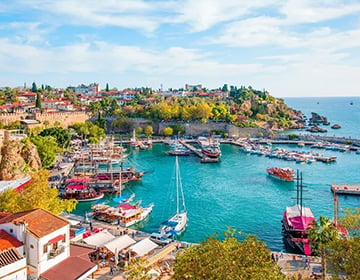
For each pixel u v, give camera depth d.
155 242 63.44
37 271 37.62
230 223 78.50
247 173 130.50
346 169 138.62
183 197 98.44
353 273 34.91
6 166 101.00
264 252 30.59
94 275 51.50
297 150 184.38
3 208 53.44
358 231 44.97
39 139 131.88
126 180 112.81
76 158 148.25
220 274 26.06
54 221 41.34
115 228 72.19
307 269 53.97
